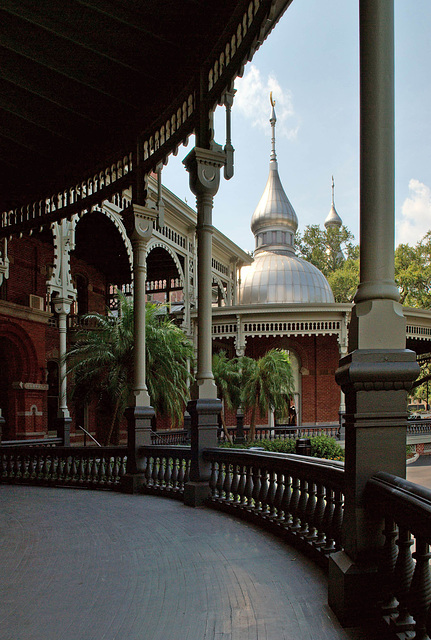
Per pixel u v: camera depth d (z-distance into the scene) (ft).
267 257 128.88
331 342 104.42
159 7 20.11
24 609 11.79
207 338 24.23
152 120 27.09
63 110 26.71
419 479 53.72
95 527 19.83
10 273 65.77
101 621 11.03
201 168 23.52
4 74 23.94
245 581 13.19
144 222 28.58
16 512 23.21
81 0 19.38
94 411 79.61
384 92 10.73
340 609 10.37
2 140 29.17
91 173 30.91
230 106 23.53
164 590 12.78
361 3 10.95
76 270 81.61
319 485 14.92
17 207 35.27
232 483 21.88
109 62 23.38
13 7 19.86
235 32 20.36
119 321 55.21
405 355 10.46
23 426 62.03
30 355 62.90
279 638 9.87
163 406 55.11
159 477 27.73
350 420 10.57
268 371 72.13
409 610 8.45
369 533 10.27
